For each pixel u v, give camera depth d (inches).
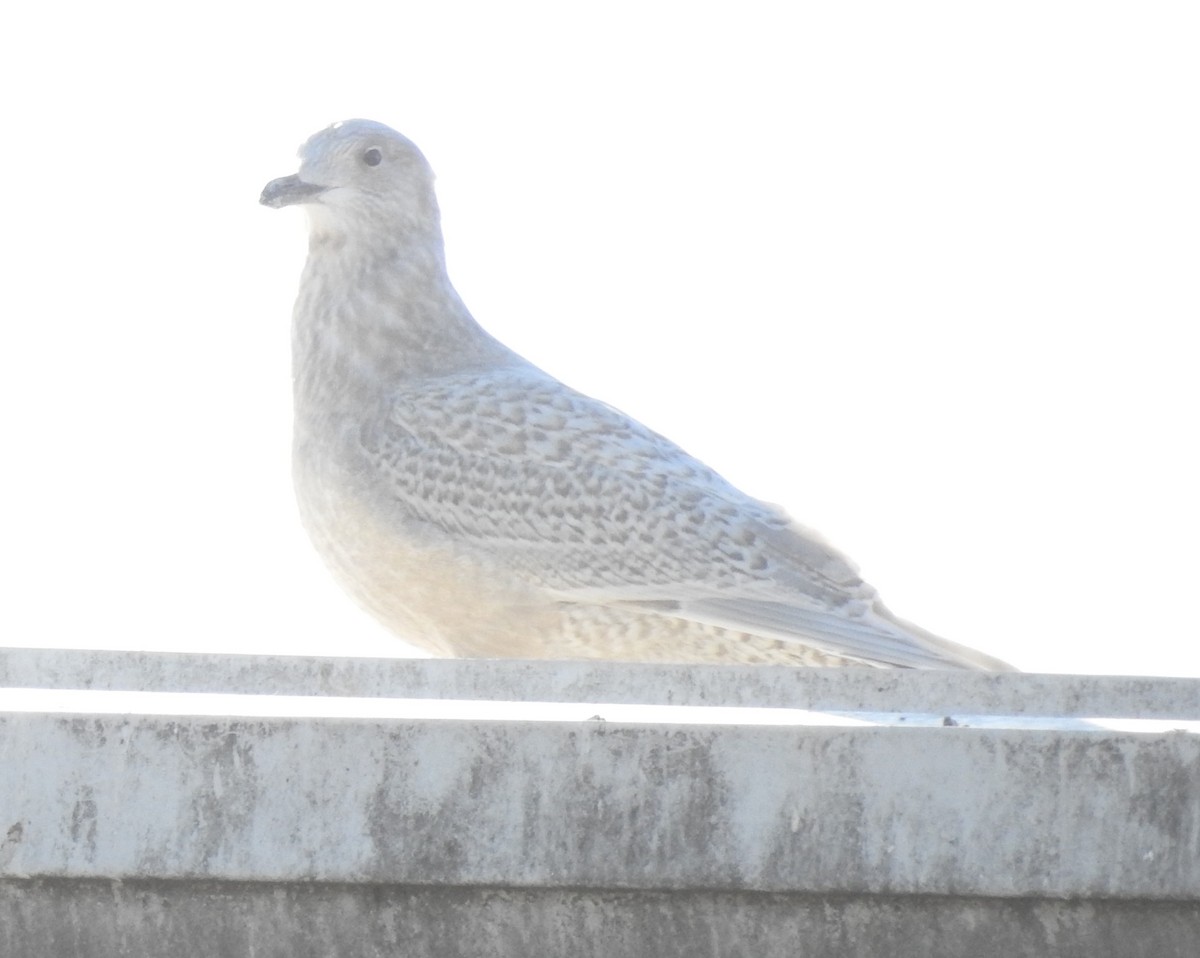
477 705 424.2
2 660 434.6
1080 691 428.8
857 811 391.2
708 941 399.2
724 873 392.2
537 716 410.6
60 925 399.9
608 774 391.9
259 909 399.5
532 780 391.9
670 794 391.5
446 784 392.2
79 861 393.1
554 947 399.5
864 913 398.6
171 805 392.8
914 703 427.2
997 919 397.7
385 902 399.2
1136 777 390.3
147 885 398.6
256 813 392.8
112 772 392.8
